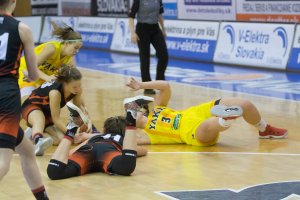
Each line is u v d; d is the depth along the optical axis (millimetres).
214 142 9523
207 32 23188
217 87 16516
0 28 5711
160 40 15391
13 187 7391
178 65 22188
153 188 7230
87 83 17453
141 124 9773
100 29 28922
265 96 14914
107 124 8500
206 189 7160
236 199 6750
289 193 6977
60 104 9555
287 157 8750
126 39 26844
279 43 20391
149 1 15117
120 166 7688
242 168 8148
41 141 8844
